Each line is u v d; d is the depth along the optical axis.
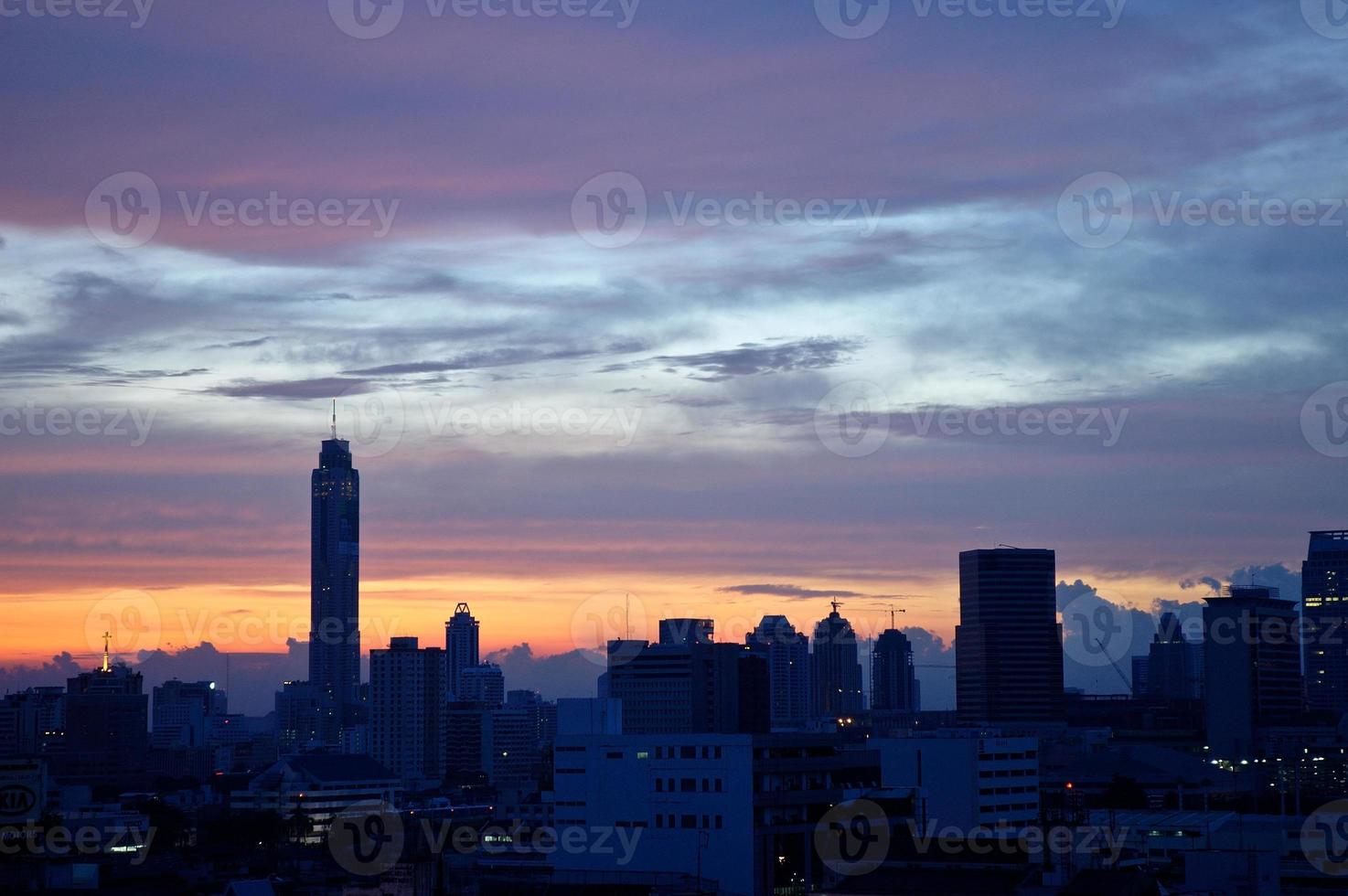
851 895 190.75
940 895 187.50
